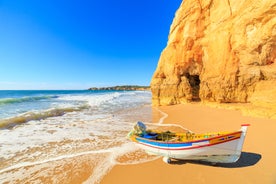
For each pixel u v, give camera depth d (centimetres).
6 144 945
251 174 554
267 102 1164
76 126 1334
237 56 1480
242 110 1352
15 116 1634
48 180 593
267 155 662
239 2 1411
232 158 593
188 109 1875
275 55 1199
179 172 602
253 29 1265
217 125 1155
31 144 944
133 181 562
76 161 730
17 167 689
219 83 1648
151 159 723
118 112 1997
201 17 1911
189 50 2066
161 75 2662
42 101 3369
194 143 619
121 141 975
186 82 2278
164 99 2480
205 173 586
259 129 933
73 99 3903
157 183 543
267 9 1108
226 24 1563
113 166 671
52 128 1278
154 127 1251
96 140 1002
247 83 1412
